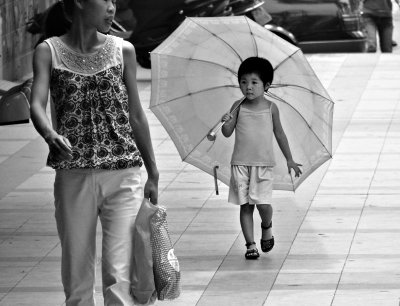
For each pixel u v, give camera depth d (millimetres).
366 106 27922
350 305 13289
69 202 10859
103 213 10953
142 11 34188
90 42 10805
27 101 16578
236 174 15219
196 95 15922
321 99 15594
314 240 16359
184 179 20922
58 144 10312
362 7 40188
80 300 11086
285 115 15828
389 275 14562
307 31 38156
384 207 18297
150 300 10984
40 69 10750
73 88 10719
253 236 15766
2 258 15828
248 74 14969
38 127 10492
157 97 15859
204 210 18484
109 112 10789
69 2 10828
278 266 15117
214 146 15844
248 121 15164
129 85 11031
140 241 10789
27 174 21656
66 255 10977
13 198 19625
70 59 10773
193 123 15891
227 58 15797
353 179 20312
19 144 24641
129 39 34531
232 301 13562
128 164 10844
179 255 15750
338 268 14930
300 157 15891
